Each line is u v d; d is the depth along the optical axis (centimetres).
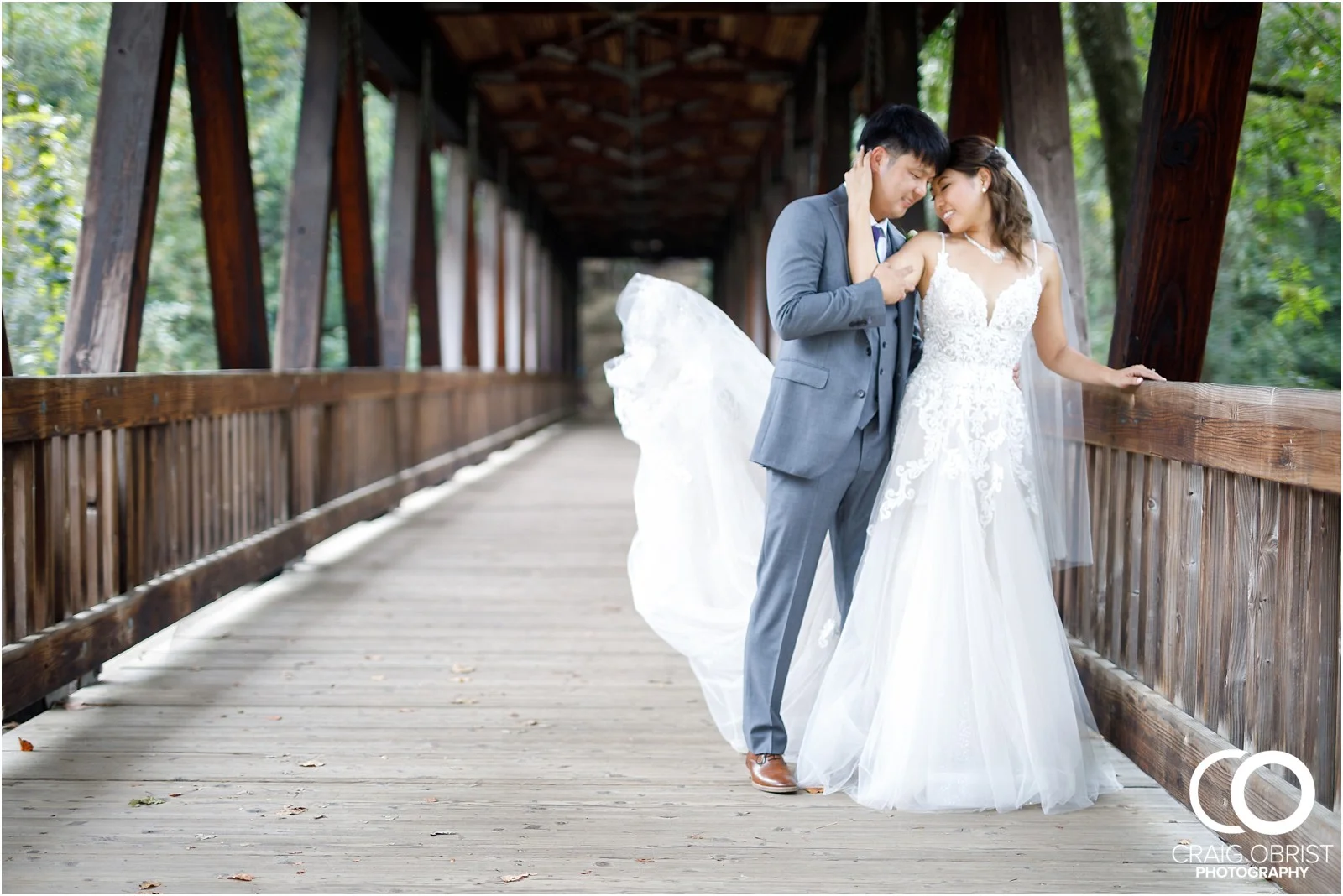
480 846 222
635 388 294
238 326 483
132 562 355
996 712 247
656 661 372
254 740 287
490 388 1182
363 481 668
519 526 686
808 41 909
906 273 249
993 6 488
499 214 1326
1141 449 275
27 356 596
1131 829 235
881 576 258
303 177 589
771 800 250
